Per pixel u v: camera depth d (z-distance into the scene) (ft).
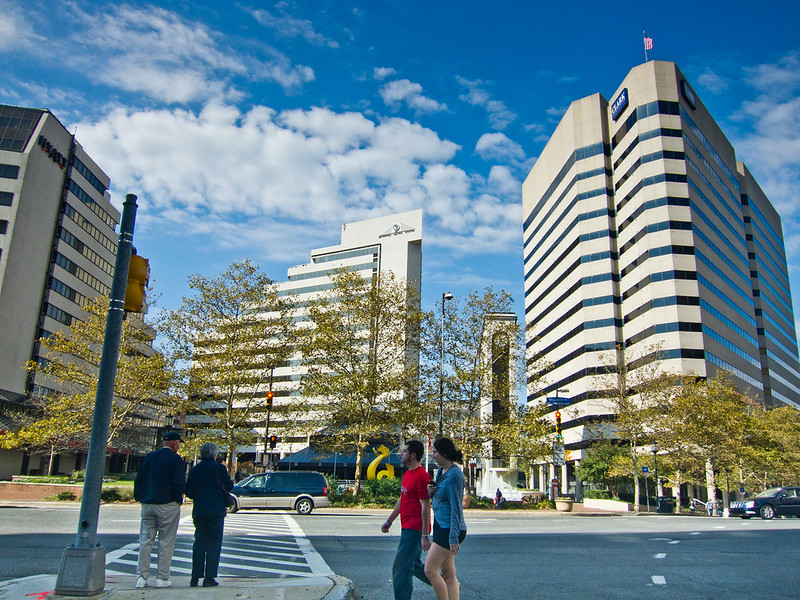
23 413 167.73
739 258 270.05
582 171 270.05
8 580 23.68
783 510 86.22
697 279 219.82
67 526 49.29
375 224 372.38
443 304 111.34
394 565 19.53
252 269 104.73
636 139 243.40
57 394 160.97
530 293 339.16
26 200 192.75
